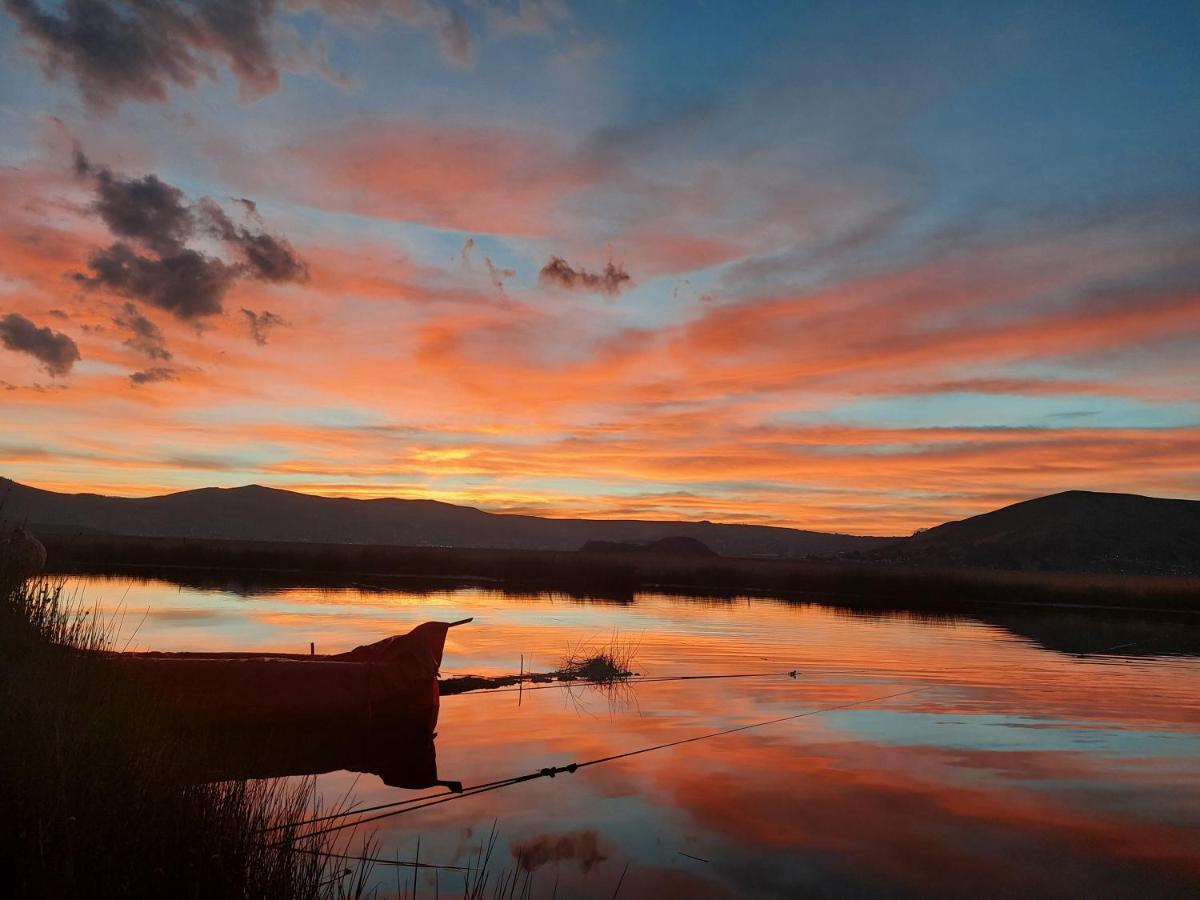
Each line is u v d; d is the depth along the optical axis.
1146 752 9.04
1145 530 134.50
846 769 8.16
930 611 29.84
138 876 4.24
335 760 8.20
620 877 5.39
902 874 5.58
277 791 6.93
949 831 6.43
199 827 4.73
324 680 9.50
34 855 4.22
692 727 9.94
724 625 21.97
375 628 17.95
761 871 5.56
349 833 6.09
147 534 163.25
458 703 11.27
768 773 7.95
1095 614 31.97
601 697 11.80
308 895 4.45
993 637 21.02
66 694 6.57
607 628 20.36
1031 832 6.44
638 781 7.60
